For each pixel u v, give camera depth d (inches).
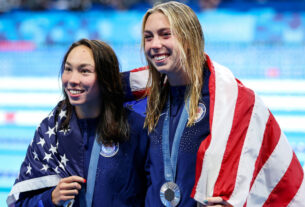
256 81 964.0
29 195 336.2
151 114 324.2
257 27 1156.5
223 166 288.4
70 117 333.4
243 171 289.4
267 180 321.1
